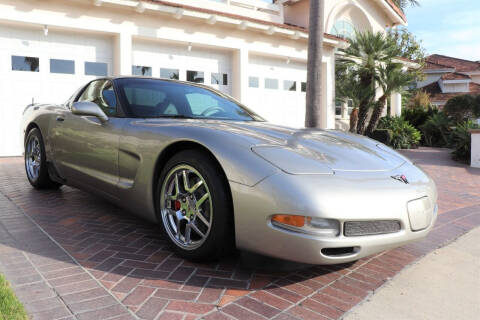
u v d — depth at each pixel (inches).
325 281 85.4
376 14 668.1
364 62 551.5
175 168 91.5
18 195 151.6
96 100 129.0
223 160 80.8
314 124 270.7
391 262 99.8
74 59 331.0
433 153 484.7
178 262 90.4
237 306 71.6
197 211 87.5
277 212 73.9
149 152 96.9
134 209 104.6
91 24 324.5
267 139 90.3
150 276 82.4
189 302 72.1
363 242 76.4
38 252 93.3
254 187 76.4
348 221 74.7
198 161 85.5
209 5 436.1
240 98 426.3
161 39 369.7
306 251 72.9
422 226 85.7
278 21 508.7
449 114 630.5
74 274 81.8
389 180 84.4
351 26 636.1
